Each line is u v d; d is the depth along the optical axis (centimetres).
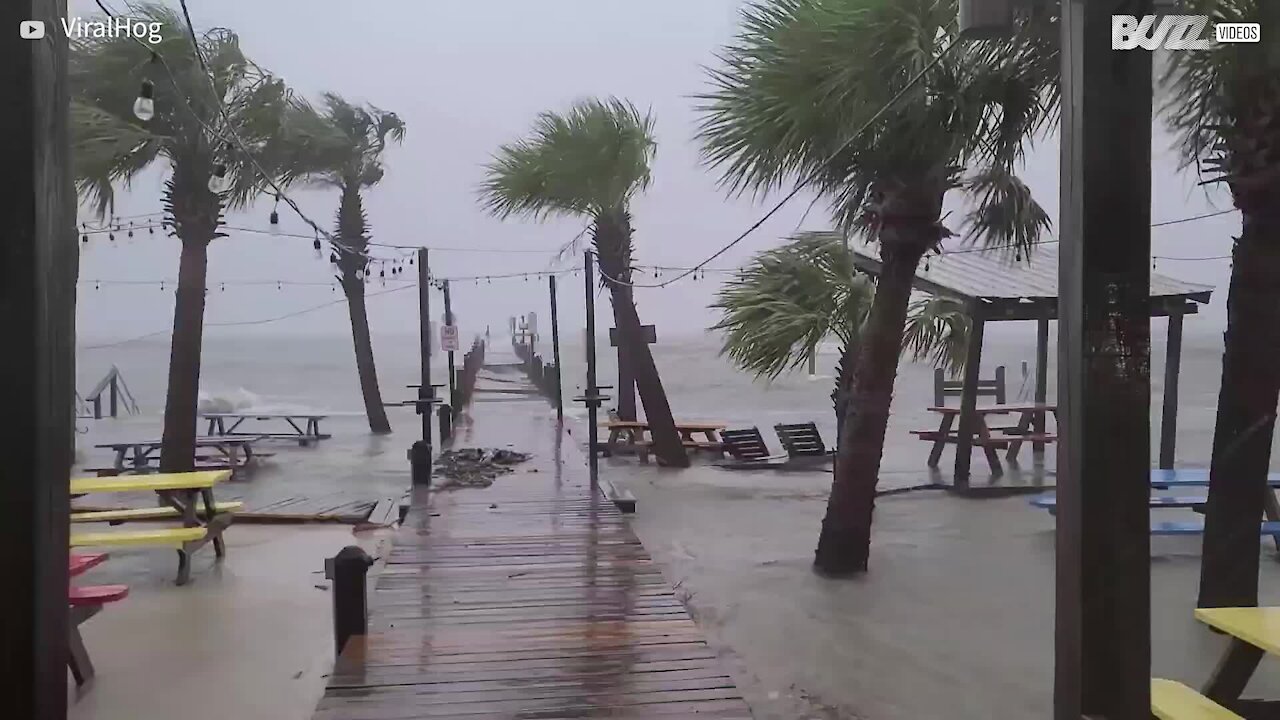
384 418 1880
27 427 167
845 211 651
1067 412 209
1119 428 202
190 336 1070
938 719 353
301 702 379
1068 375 209
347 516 837
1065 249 211
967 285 735
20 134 165
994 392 1046
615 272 1366
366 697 323
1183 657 345
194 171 1010
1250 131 300
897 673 407
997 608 498
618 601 455
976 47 481
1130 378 203
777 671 409
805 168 607
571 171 1376
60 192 176
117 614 517
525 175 1456
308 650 446
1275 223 343
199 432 1766
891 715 364
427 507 748
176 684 398
